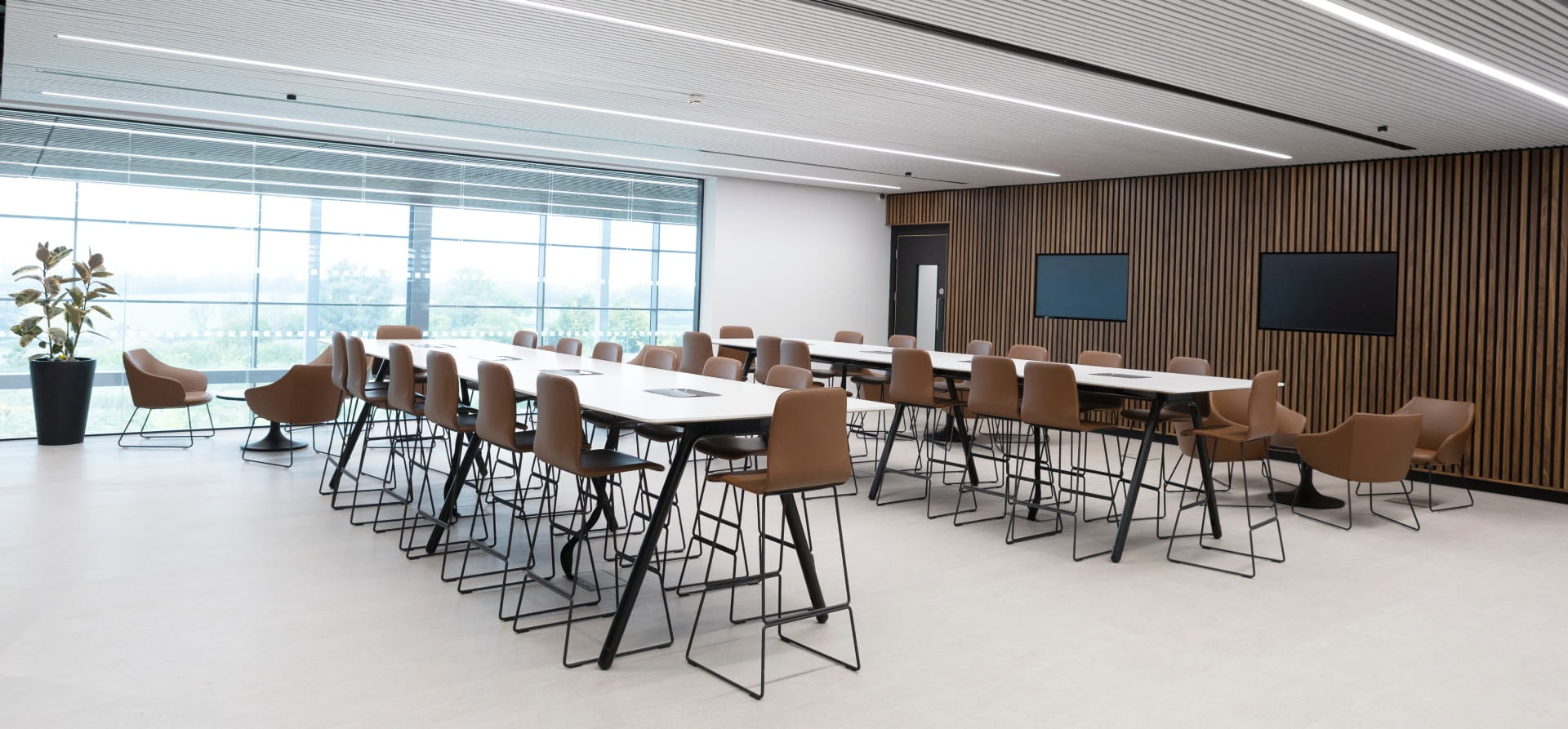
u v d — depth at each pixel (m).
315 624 4.38
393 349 6.05
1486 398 8.65
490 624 4.45
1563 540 6.64
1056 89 6.77
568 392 4.16
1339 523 6.97
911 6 5.00
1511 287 8.52
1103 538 6.39
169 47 6.30
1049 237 12.20
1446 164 8.91
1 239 8.89
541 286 11.76
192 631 4.25
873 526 6.57
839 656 4.18
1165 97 6.89
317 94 7.73
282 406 7.88
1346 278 9.60
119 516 6.16
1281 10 4.83
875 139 9.22
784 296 13.31
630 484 7.60
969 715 3.64
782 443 3.95
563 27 5.59
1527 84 6.14
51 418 8.47
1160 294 11.08
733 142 9.69
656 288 12.61
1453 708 3.81
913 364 7.11
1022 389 7.22
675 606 4.78
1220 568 5.72
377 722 3.44
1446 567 5.86
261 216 10.04
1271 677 4.08
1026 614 4.82
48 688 3.63
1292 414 8.52
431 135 9.73
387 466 8.05
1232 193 10.45
